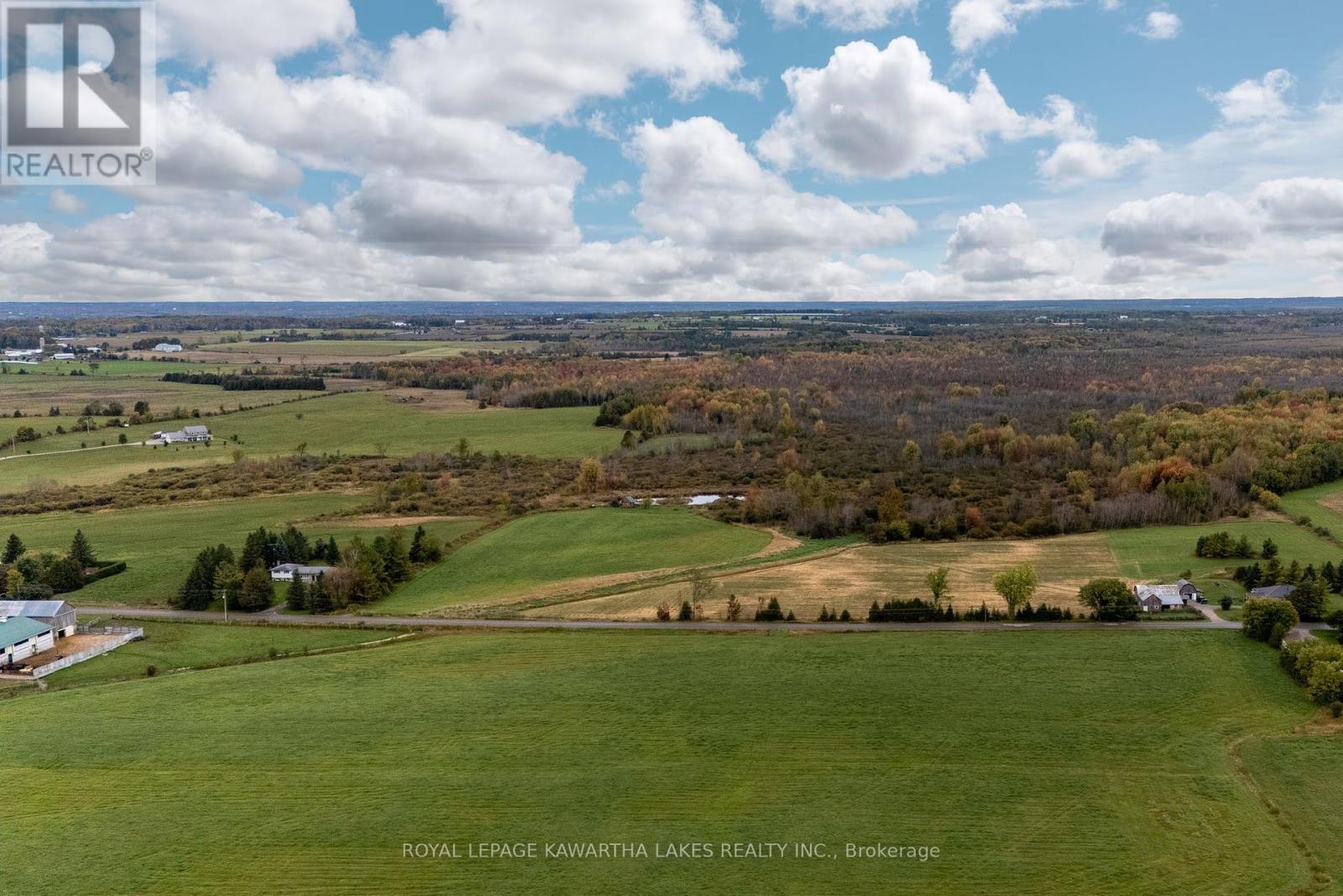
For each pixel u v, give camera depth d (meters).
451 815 67.50
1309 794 69.25
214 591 120.06
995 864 61.34
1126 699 85.38
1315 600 102.81
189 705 86.56
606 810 68.12
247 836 64.94
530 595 122.50
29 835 65.38
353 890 59.25
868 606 113.12
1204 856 62.09
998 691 87.12
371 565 123.38
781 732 79.62
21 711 85.81
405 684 90.94
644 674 92.38
